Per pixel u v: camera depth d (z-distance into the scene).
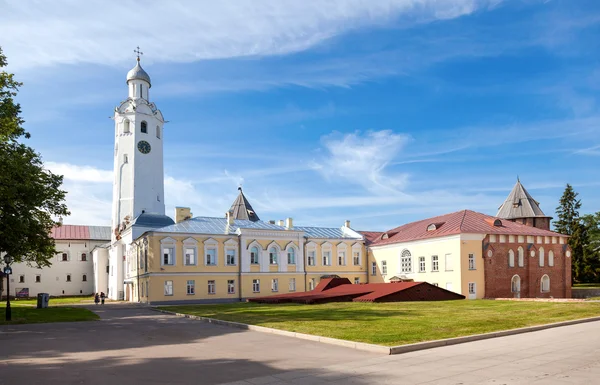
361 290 47.75
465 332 19.53
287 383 12.07
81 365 14.65
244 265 59.91
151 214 70.31
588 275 79.25
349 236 69.19
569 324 23.55
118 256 75.56
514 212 67.81
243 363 14.72
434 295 44.06
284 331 21.27
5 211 33.00
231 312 34.06
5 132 32.72
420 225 62.72
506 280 53.22
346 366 13.92
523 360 14.26
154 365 14.55
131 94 82.81
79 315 35.28
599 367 13.11
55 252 39.91
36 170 35.72
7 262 32.28
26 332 24.11
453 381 11.84
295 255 63.62
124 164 78.12
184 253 56.94
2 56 33.69
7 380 12.62
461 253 51.12
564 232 83.19
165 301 54.94
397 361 14.46
